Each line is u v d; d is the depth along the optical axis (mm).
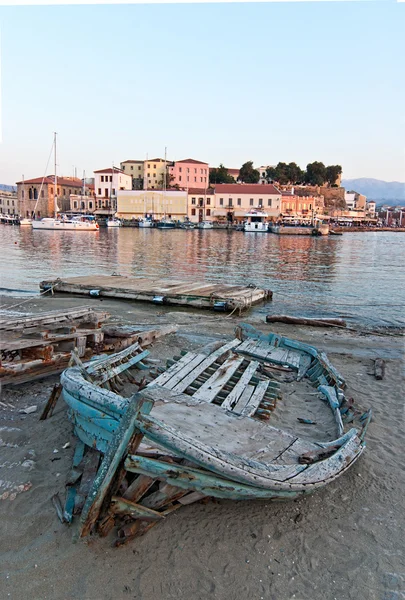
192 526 4387
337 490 5172
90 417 4930
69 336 8242
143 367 8266
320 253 45125
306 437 5965
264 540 4301
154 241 55562
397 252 50500
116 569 3848
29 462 5238
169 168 113812
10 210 126188
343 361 10453
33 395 7270
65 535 4145
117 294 17938
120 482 3975
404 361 10594
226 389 6953
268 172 135750
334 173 140375
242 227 86438
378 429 6762
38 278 24203
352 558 4176
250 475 3977
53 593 3609
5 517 4367
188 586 3752
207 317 15391
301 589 3818
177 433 4016
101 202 106125
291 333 13414
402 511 4883
